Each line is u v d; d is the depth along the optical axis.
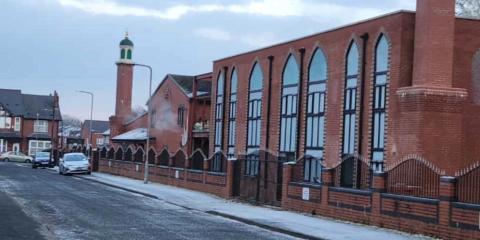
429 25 23.50
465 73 25.19
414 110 23.56
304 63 32.69
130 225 17.02
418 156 22.50
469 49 25.31
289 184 23.42
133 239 14.16
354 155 24.39
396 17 25.20
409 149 23.66
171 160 38.62
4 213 18.69
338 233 16.56
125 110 71.31
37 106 97.56
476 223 14.37
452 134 23.53
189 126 51.94
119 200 26.27
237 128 40.34
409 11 24.94
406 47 24.84
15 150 94.56
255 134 37.97
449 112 23.52
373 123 26.55
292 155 33.38
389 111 25.17
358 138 27.33
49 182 37.22
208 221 19.56
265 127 36.47
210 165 32.62
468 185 15.27
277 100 35.31
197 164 34.56
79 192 29.83
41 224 16.30
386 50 26.02
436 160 23.31
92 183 39.22
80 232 15.05
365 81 27.31
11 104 95.56
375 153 26.25
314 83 31.77
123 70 71.19
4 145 93.94
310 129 31.89
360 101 27.38
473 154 24.88
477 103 25.17
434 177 17.19
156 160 41.84
